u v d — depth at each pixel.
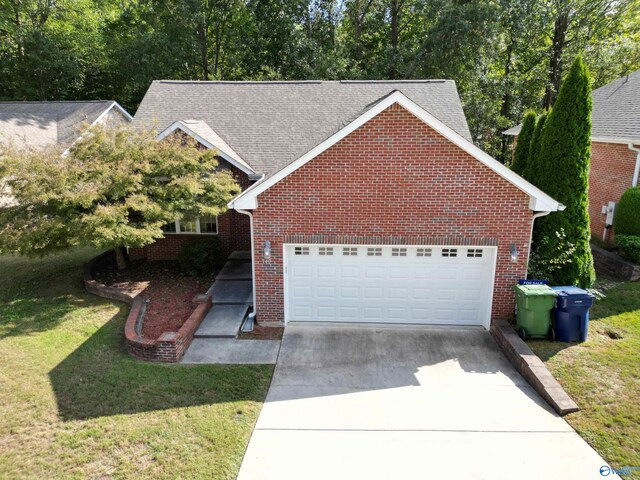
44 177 10.98
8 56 31.00
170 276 14.17
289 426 7.42
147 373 8.94
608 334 9.95
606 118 17.73
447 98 16.92
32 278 14.73
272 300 11.13
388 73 30.03
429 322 11.23
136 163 12.15
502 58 29.92
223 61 34.53
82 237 10.79
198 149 14.19
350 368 9.25
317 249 10.88
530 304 9.57
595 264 14.16
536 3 26.31
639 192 13.76
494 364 9.36
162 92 18.02
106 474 6.39
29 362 9.28
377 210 10.33
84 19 33.56
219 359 9.59
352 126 9.73
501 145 30.39
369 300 11.20
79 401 8.02
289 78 31.05
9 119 22.75
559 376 8.44
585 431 7.12
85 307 12.09
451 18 25.31
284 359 9.61
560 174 11.04
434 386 8.56
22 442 7.02
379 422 7.52
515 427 7.32
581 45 27.89
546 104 29.83
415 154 9.90
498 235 10.25
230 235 15.52
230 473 6.41
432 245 10.45
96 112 24.19
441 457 6.69
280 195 10.36
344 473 6.39
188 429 7.31
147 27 31.69
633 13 28.84
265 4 31.08
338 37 31.94
